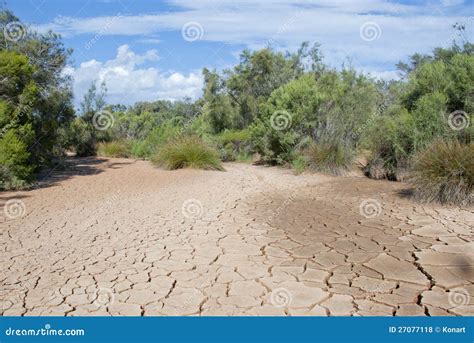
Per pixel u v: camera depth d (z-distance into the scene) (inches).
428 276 170.1
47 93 479.5
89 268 183.6
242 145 700.0
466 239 214.5
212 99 824.9
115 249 208.7
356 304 148.3
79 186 396.2
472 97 375.9
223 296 155.7
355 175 464.4
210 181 418.9
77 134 753.0
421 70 431.2
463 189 284.8
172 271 179.6
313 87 538.3
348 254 198.1
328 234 231.3
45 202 320.5
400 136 404.8
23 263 189.8
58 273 178.2
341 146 483.8
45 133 475.5
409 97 436.5
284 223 256.1
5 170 372.2
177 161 514.3
